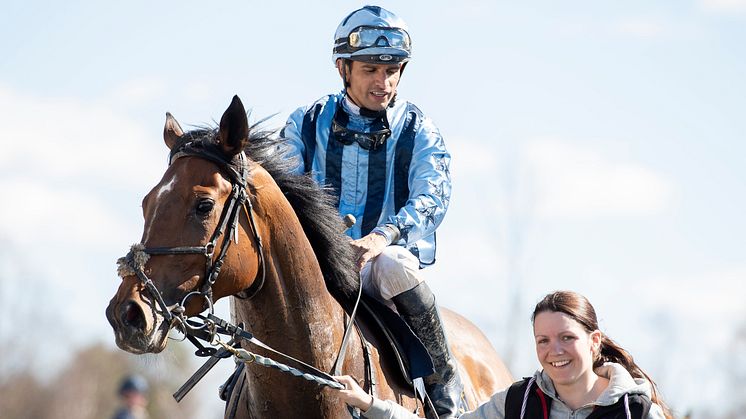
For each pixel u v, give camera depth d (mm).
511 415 6082
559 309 5922
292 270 6277
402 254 6906
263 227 6172
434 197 7352
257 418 6395
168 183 5910
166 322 5723
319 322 6363
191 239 5809
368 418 6211
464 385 7770
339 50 7449
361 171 7504
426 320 6926
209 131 6168
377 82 7395
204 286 5855
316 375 6266
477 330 8922
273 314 6242
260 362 5918
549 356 5895
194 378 6688
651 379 6273
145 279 5668
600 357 6250
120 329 5594
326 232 6590
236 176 6023
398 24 7438
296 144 7492
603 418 5836
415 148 7547
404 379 6895
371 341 6797
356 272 6707
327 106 7582
